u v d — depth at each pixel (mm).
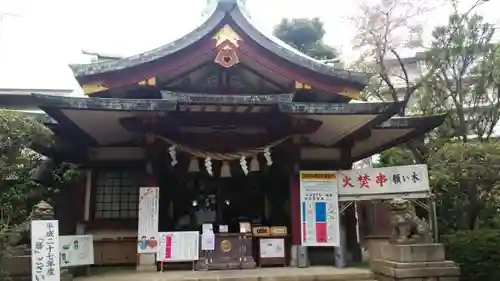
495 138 14281
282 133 10914
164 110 9297
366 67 15438
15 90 16297
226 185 12414
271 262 10461
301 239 10258
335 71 10820
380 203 11516
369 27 15156
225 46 10195
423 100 14492
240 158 10875
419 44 15055
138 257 10055
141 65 10195
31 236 7363
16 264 7609
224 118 10531
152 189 10148
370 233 11922
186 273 9484
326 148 12789
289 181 11234
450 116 14047
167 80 10656
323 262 11492
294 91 10914
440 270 8414
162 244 9867
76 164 12125
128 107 9156
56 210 11758
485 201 11992
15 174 9312
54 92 16688
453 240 11000
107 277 8992
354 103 9734
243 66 10812
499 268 10125
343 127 11266
